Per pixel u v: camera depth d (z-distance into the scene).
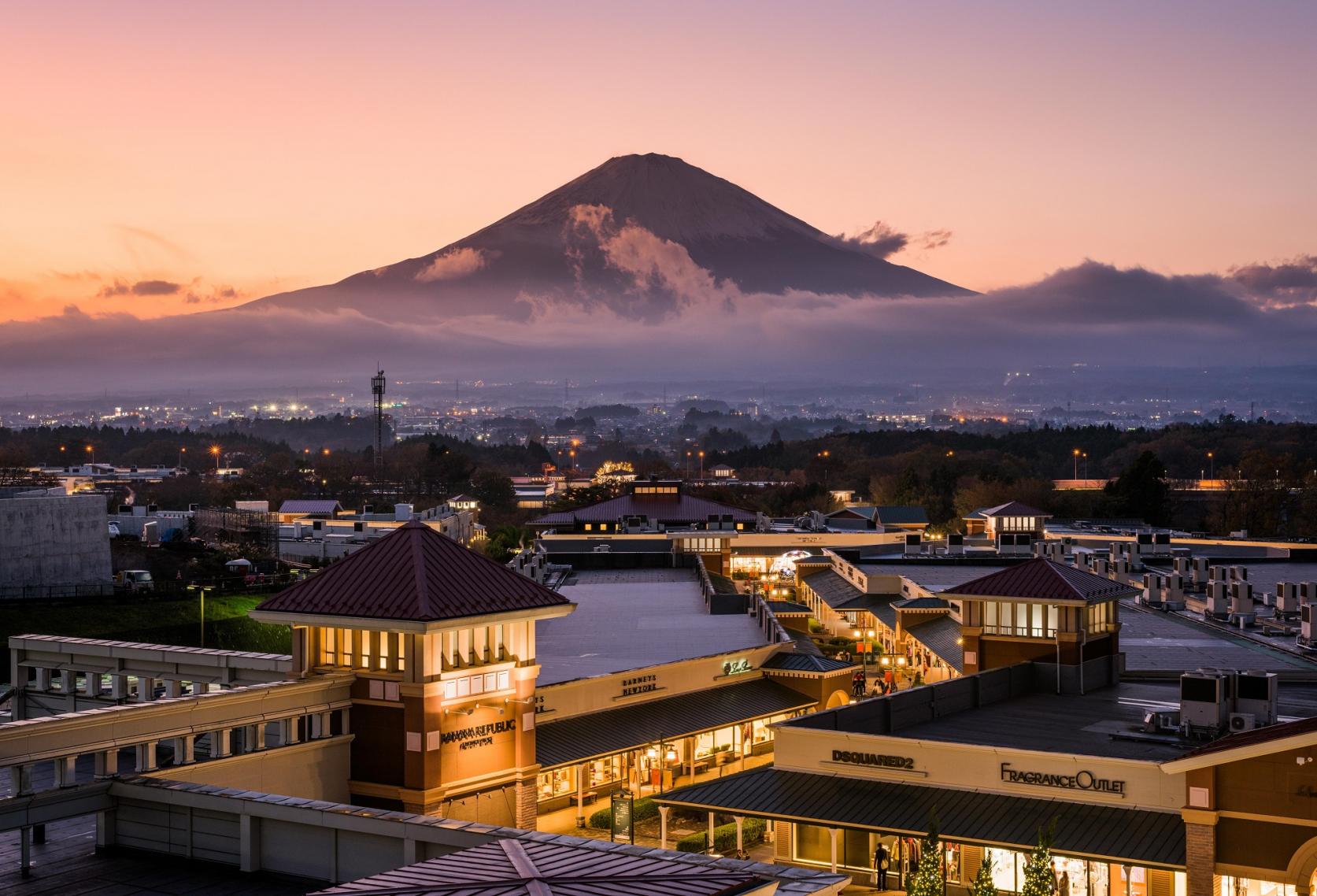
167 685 60.62
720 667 83.56
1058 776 51.56
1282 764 44.28
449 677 55.28
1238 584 91.31
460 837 38.28
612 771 74.00
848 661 90.25
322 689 54.22
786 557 160.50
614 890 27.05
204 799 43.16
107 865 43.62
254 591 139.75
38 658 64.62
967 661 73.62
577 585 128.00
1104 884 48.97
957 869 51.31
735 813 54.19
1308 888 43.69
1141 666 77.31
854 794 54.41
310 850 41.31
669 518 184.12
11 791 43.62
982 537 169.38
